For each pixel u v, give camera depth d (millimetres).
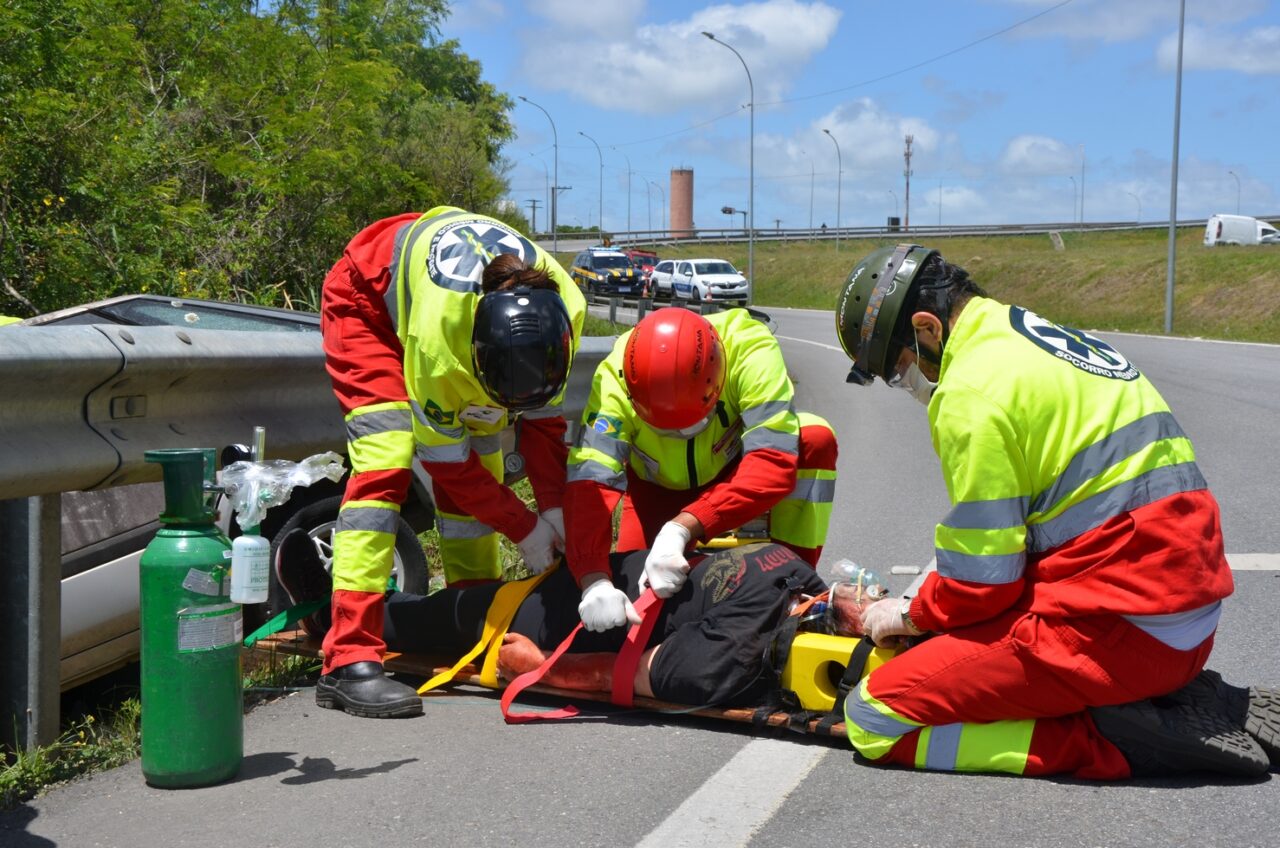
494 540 4594
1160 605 2771
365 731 3518
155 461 3000
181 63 13453
